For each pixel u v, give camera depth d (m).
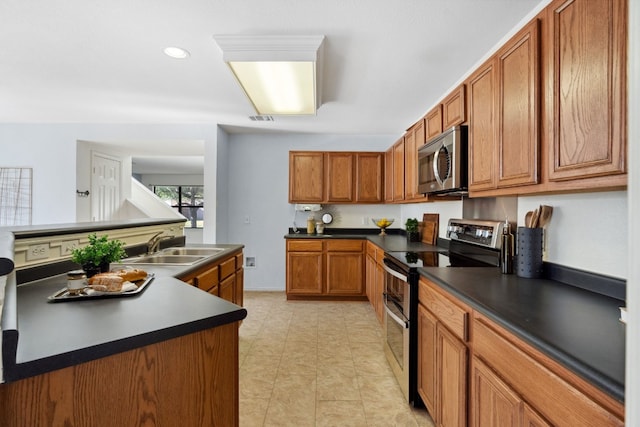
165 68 2.35
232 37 1.88
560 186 1.19
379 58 2.13
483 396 1.17
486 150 1.70
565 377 0.80
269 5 1.60
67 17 1.71
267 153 4.52
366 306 3.92
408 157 3.24
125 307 1.15
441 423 1.55
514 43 1.44
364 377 2.26
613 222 1.29
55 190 3.87
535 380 0.90
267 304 3.97
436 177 2.18
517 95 1.42
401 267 2.13
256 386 2.14
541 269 1.61
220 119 3.74
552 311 1.11
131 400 0.91
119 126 3.90
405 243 3.36
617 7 0.94
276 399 2.00
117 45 2.01
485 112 1.71
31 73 2.45
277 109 2.96
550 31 1.23
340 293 4.09
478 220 2.30
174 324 0.98
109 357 0.87
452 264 2.03
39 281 1.54
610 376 0.67
